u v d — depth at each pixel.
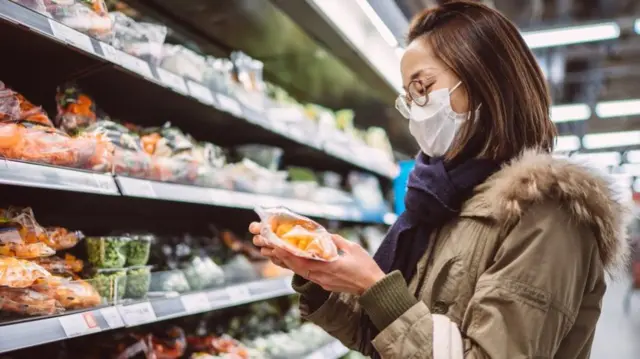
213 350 2.01
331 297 1.26
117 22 1.55
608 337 6.40
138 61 1.56
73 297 1.29
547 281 0.92
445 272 1.05
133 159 1.56
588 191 0.95
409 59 1.18
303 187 2.73
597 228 0.98
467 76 1.11
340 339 1.28
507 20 1.14
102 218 2.03
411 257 1.17
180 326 2.10
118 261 1.54
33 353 1.54
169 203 2.21
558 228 0.95
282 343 2.38
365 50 2.71
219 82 2.02
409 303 0.97
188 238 2.10
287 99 2.83
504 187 0.99
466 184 1.10
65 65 1.52
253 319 2.45
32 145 1.21
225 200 1.93
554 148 1.18
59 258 1.42
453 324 0.95
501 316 0.91
